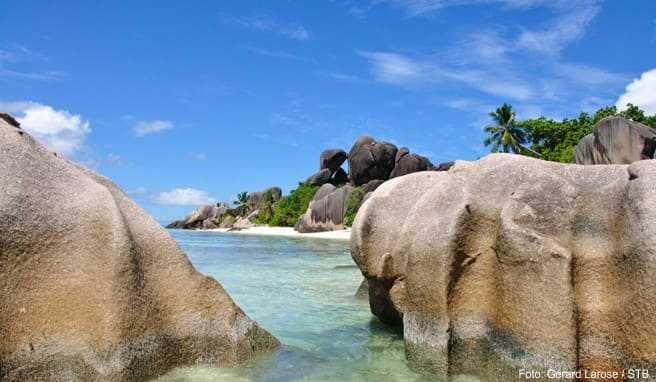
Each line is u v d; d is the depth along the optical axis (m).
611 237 5.13
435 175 7.23
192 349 5.71
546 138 47.75
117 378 4.96
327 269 16.36
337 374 6.03
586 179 5.57
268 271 15.81
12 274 4.99
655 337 4.51
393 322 8.06
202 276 6.02
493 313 5.61
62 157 5.98
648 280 4.61
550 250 5.11
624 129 24.11
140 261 5.60
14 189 5.20
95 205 5.54
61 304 5.11
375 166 56.25
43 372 4.85
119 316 5.15
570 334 4.93
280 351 6.46
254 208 72.62
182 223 74.44
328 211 47.03
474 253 5.87
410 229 6.60
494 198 5.93
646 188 4.94
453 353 5.74
